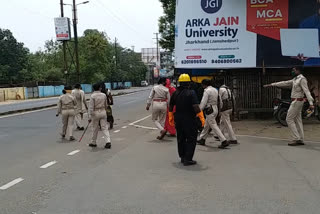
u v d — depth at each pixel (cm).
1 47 6619
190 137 678
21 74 6662
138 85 10712
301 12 1222
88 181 579
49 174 630
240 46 1242
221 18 1241
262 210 438
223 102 884
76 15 3531
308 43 1222
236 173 615
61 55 6706
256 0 1228
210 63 1255
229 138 903
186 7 1259
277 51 1234
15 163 727
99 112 878
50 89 5397
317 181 559
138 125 1352
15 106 2962
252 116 1416
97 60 6650
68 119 1041
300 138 862
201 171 632
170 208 448
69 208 455
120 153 807
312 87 1353
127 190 526
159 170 644
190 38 1259
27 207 461
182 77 690
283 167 650
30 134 1172
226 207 449
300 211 434
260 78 1382
